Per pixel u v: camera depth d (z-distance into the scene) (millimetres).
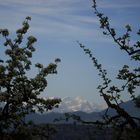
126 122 14930
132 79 16344
